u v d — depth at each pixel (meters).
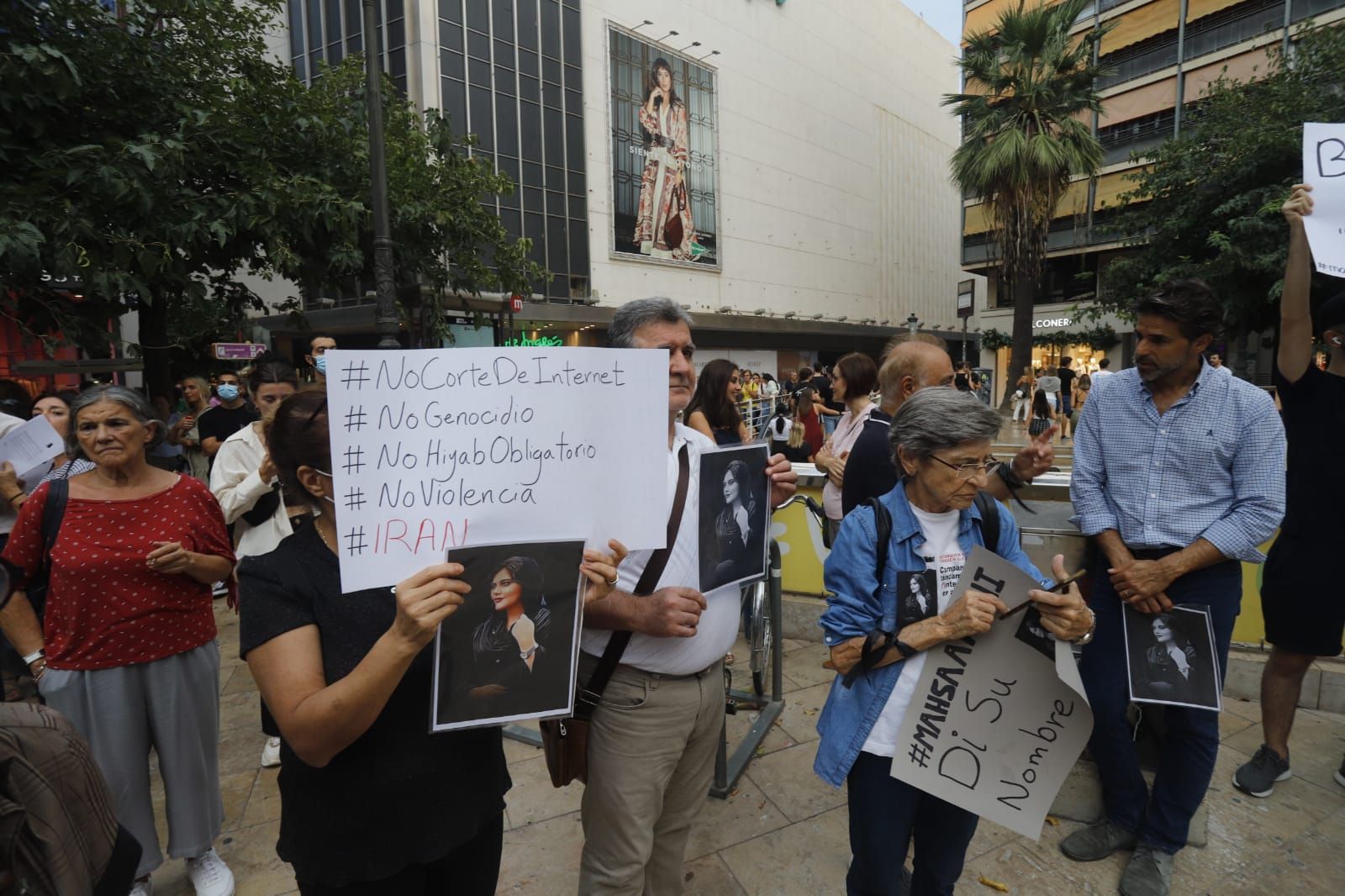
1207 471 2.13
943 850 1.73
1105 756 2.37
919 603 1.63
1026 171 17.38
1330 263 2.18
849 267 40.38
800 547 4.48
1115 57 24.55
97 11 6.19
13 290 5.52
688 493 1.74
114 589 2.08
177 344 9.12
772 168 34.53
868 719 1.65
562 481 1.26
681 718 1.69
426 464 1.15
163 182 5.82
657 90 28.41
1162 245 14.89
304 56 23.88
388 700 1.16
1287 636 2.57
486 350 1.20
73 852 0.87
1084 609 1.47
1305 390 2.49
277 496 3.17
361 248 8.55
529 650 1.25
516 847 2.52
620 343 1.88
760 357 34.59
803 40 36.16
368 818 1.22
